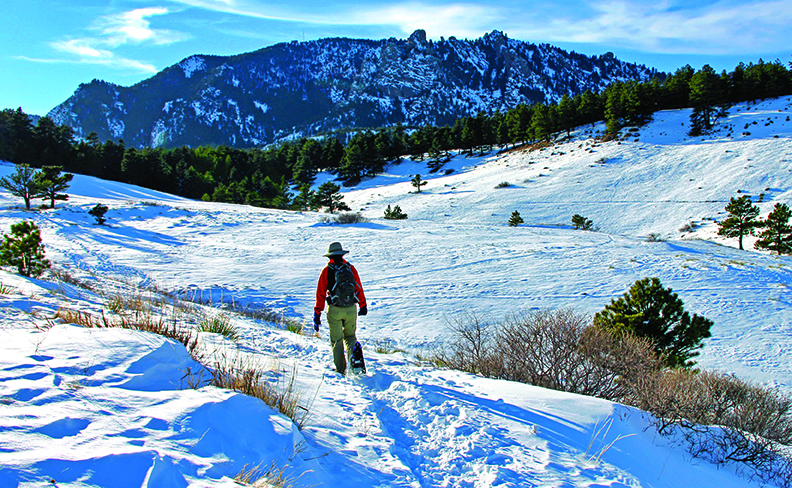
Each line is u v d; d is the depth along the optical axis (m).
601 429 3.47
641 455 3.21
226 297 15.60
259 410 2.52
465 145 99.62
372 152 96.25
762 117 67.44
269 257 23.42
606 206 49.00
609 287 17.59
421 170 94.31
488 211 52.94
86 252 21.59
